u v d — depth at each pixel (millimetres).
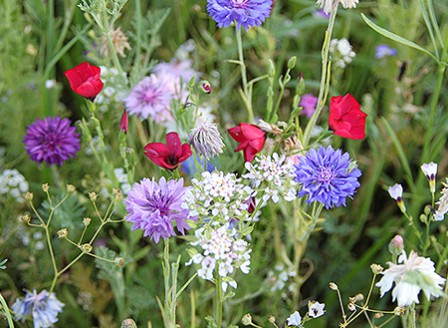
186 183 833
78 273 838
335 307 867
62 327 840
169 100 832
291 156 722
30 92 917
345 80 969
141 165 895
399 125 913
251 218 669
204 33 953
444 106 942
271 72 754
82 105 907
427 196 869
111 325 821
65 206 825
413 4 912
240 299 789
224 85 953
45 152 813
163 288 832
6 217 859
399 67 909
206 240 638
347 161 678
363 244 911
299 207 781
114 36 844
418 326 771
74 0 878
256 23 742
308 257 881
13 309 778
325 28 998
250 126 681
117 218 865
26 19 938
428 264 623
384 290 628
